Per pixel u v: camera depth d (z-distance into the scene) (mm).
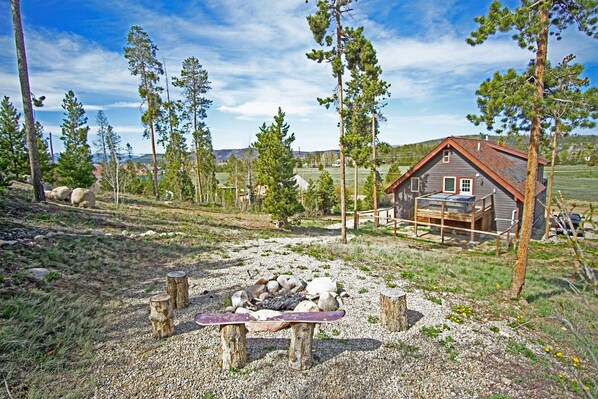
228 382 4844
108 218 14617
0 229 9812
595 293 2938
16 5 12836
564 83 8047
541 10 7809
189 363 5250
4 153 21266
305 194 33531
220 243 13984
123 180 28219
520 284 9094
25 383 4426
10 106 21281
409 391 4832
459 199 19359
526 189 8945
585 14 7566
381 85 16578
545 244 18750
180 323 6586
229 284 8852
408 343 6152
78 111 27516
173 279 7242
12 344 4965
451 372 5348
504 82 8102
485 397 4762
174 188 36281
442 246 18359
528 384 5125
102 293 7578
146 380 4809
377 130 22016
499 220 20250
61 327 5812
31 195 15336
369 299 8164
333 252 13430
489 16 8000
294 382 4898
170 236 13641
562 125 7887
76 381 4656
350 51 15023
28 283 6930
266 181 20094
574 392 4973
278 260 11516
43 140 23906
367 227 23891
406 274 10375
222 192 38250
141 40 24391
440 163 22234
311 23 14516
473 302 8648
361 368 5309
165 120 29219
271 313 6445
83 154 26859
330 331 6500
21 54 13414
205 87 29812
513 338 6715
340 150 16141
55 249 9133
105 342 5688
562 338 6785
